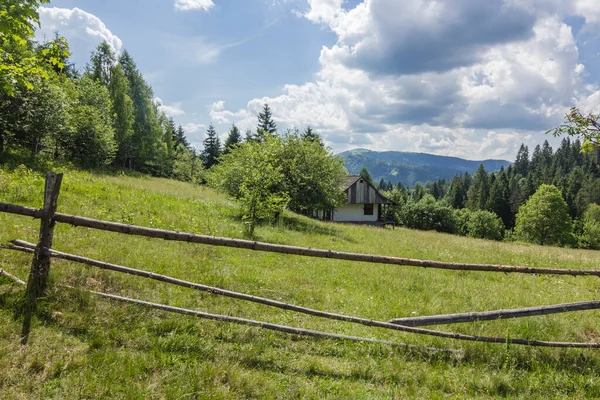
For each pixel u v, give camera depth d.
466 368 4.29
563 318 6.14
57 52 8.51
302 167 21.70
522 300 7.62
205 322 4.59
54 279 4.65
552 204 55.94
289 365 3.96
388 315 5.98
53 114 18.92
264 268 8.19
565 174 124.12
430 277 9.48
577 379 4.22
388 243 17.23
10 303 4.04
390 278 8.75
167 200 16.48
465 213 75.44
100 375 3.25
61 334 3.76
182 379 3.36
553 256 16.94
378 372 4.02
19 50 11.20
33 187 10.77
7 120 16.80
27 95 17.44
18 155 18.12
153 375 3.40
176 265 6.75
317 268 8.99
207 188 38.12
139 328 4.17
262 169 14.92
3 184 10.32
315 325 5.18
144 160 50.53
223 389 3.29
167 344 3.91
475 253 15.95
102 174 24.48
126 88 44.91
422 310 6.35
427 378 3.97
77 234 7.36
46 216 4.18
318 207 22.70
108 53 47.41
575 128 5.13
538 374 4.26
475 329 5.30
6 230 6.64
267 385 3.51
